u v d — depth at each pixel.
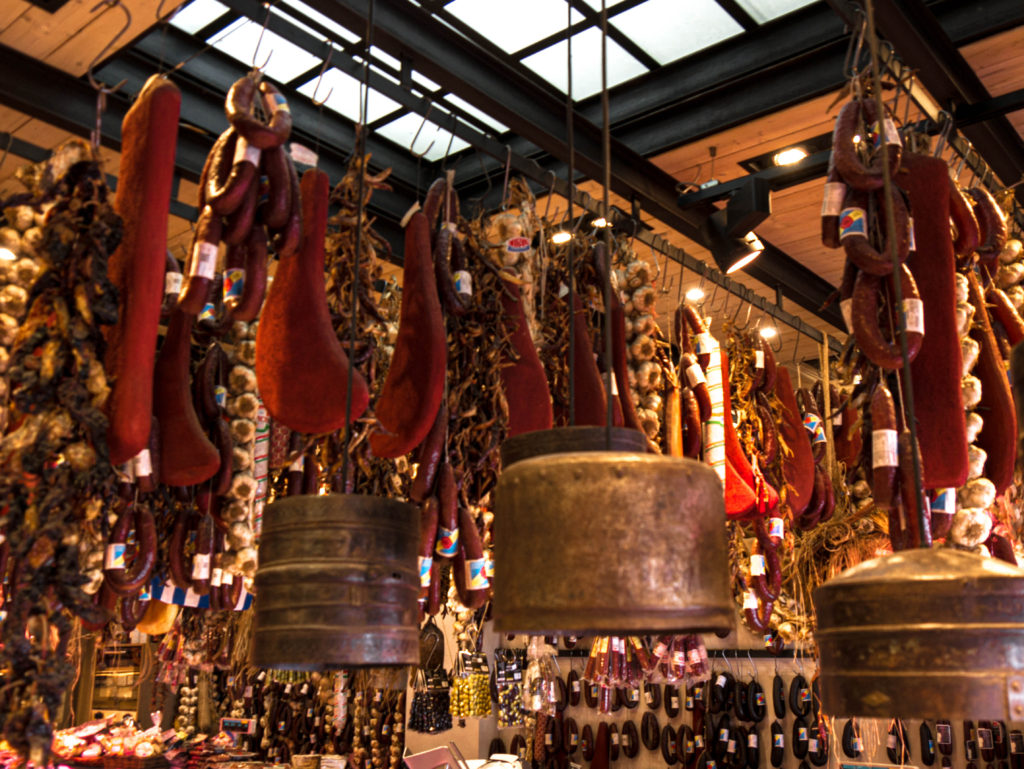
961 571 1.30
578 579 1.30
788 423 3.69
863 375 2.05
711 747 7.09
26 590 1.54
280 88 3.95
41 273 1.71
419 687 6.31
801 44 3.48
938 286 2.06
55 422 1.62
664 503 1.33
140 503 2.45
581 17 3.45
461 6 3.35
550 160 4.09
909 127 2.49
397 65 3.77
